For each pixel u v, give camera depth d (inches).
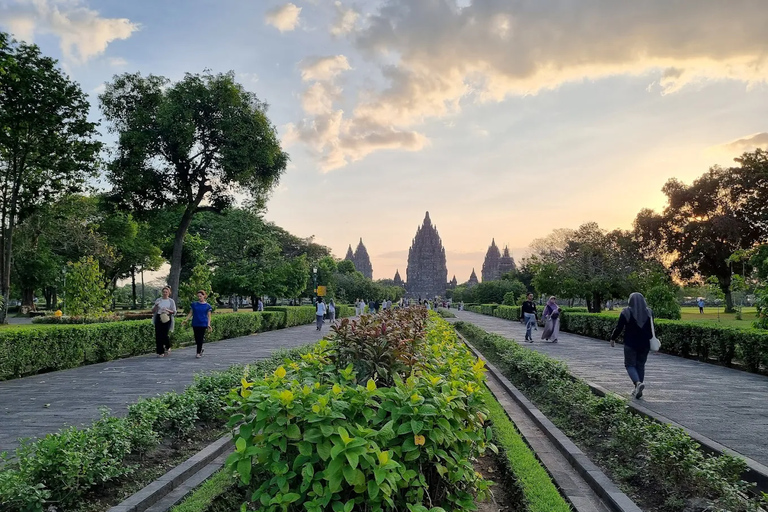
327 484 108.6
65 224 1422.2
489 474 198.7
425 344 245.6
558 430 241.9
